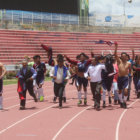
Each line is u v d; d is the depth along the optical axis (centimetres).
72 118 995
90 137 733
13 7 5469
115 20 5978
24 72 1198
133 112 1105
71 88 2184
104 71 1213
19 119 984
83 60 1280
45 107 1251
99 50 5091
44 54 4516
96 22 5844
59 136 747
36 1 5688
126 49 5394
